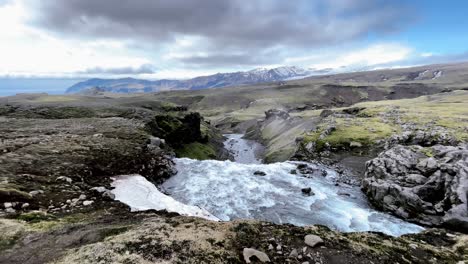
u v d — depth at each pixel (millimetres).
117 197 29578
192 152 101312
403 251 20656
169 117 105125
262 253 16969
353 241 20812
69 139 48562
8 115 80438
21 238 16391
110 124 72125
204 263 15250
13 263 13961
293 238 19875
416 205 36844
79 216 21672
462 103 137875
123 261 14312
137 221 21250
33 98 163875
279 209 38938
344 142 78438
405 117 101688
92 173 35531
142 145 54406
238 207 38812
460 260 20406
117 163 41438
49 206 23312
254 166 59875
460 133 72000
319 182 52156
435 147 51156
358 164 65625
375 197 42625
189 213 27844
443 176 38406
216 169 55188
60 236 17047
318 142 80562
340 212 38969
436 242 24766
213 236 18609
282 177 53094
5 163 30984
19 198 22656
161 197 31188
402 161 46844
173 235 17922
